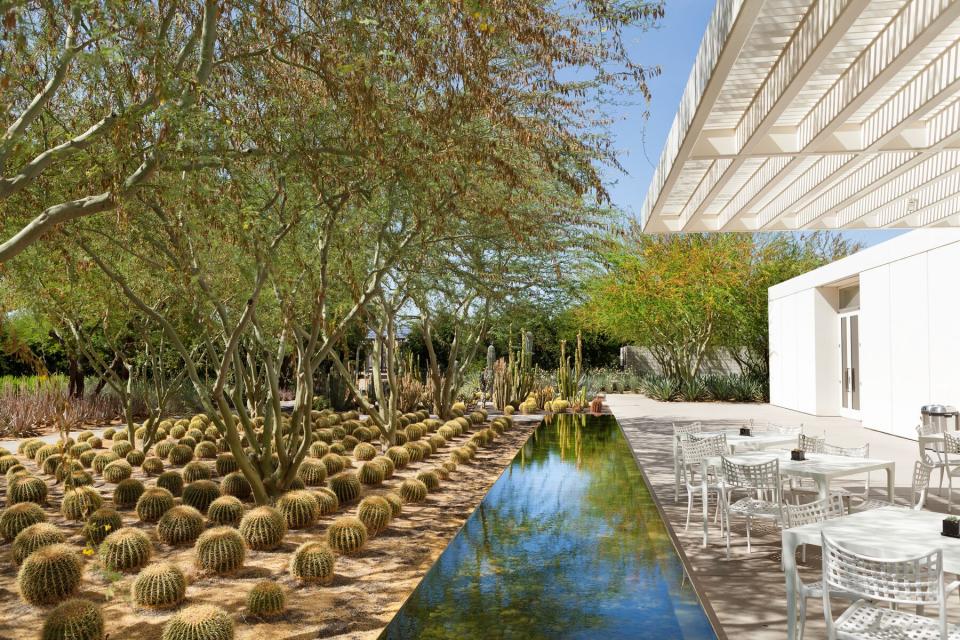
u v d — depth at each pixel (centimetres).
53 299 928
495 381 2309
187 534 727
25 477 917
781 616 446
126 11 384
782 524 572
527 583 469
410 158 568
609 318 2603
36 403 1805
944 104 673
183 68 464
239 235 527
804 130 714
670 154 802
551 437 1413
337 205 695
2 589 587
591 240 1207
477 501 950
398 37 460
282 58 540
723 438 758
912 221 1129
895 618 359
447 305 1708
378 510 774
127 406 1344
